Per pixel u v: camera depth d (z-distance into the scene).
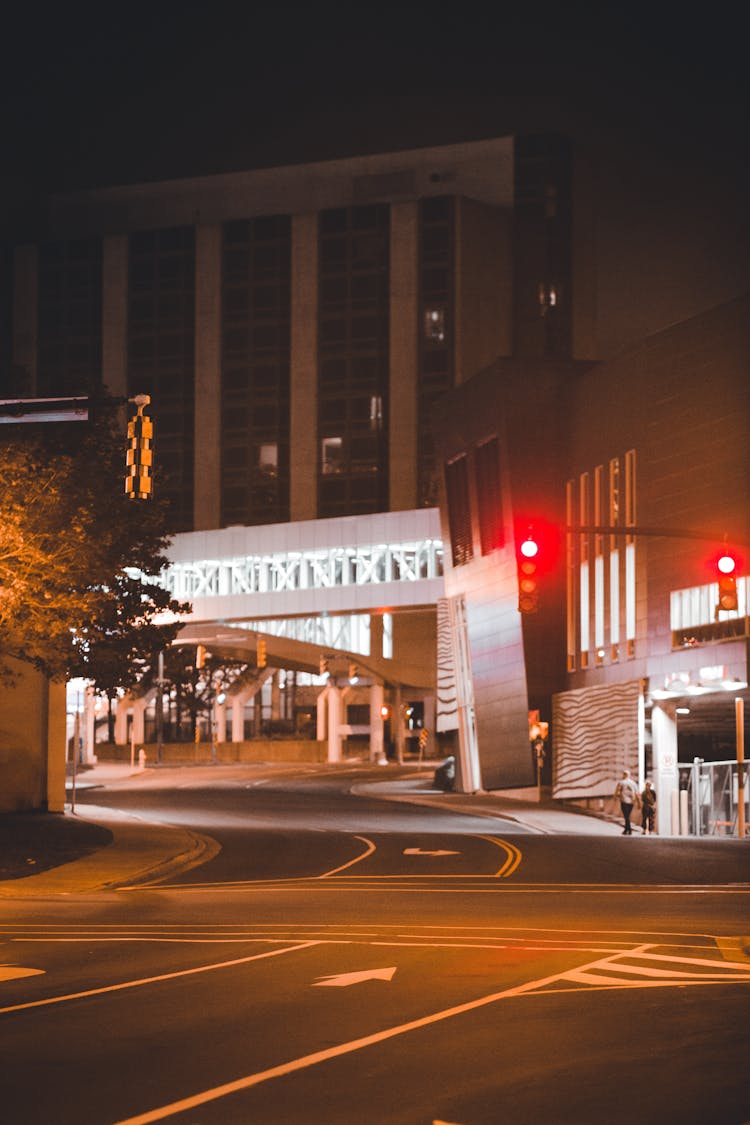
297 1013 12.18
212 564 100.44
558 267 124.38
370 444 126.06
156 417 132.75
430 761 117.00
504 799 65.56
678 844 38.25
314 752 117.31
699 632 51.16
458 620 74.25
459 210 124.31
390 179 128.00
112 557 36.88
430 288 124.88
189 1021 11.79
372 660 110.62
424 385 124.25
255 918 21.39
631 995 13.13
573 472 64.31
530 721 64.56
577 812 56.69
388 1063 9.99
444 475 74.88
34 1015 12.12
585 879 29.36
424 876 30.41
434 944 17.47
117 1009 12.44
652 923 20.23
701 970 14.91
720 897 24.97
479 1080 9.41
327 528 95.75
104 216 137.00
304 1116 8.41
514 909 22.66
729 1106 8.61
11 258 137.88
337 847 38.34
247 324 131.12
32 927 20.34
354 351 127.31
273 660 114.31
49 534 33.25
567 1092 9.03
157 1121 8.28
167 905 24.25
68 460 33.75
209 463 130.75
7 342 137.12
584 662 62.16
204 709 127.94
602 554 60.38
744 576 48.50
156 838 40.16
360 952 16.62
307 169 130.75
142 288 134.38
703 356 52.12
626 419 58.03
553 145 124.88
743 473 49.25
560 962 15.63
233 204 133.25
